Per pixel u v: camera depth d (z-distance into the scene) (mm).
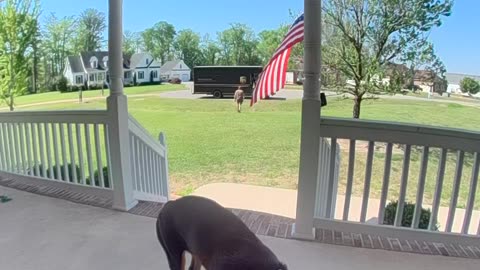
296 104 18469
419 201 2684
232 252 1329
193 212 1611
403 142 2586
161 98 21344
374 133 2613
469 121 6188
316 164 2688
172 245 1717
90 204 3510
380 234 2756
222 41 18875
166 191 4594
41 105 16609
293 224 3027
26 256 2584
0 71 10180
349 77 6992
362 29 6566
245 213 3332
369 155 2682
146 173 3889
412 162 6902
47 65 18578
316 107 2615
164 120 15164
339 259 2514
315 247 2664
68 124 3703
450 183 6227
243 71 19000
